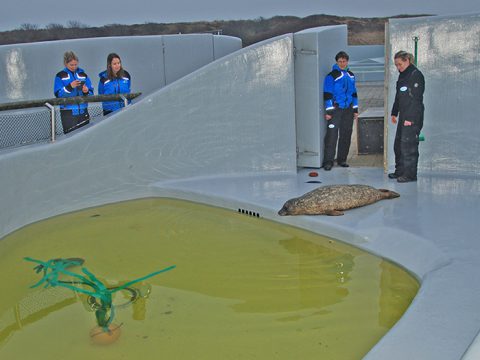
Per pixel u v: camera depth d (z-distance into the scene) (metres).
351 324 4.66
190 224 7.15
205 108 8.27
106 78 8.62
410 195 7.04
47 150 7.41
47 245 6.66
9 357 4.45
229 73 8.19
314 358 4.20
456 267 5.04
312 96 8.27
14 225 7.13
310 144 8.48
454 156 7.75
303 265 5.82
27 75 11.66
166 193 8.22
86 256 6.31
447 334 4.02
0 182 6.88
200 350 4.39
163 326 4.77
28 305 5.29
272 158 8.43
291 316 4.84
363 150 9.30
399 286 5.25
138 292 5.39
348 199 6.69
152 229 7.06
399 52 7.27
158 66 12.10
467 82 7.48
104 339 4.54
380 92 14.80
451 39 7.45
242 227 6.95
